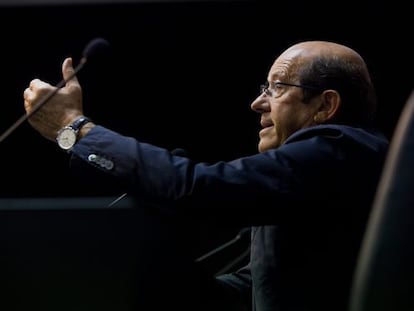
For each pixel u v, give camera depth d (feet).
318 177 10.85
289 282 11.21
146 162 10.66
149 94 26.89
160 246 8.27
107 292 8.25
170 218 8.81
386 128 25.29
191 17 25.93
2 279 8.21
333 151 11.07
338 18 25.18
